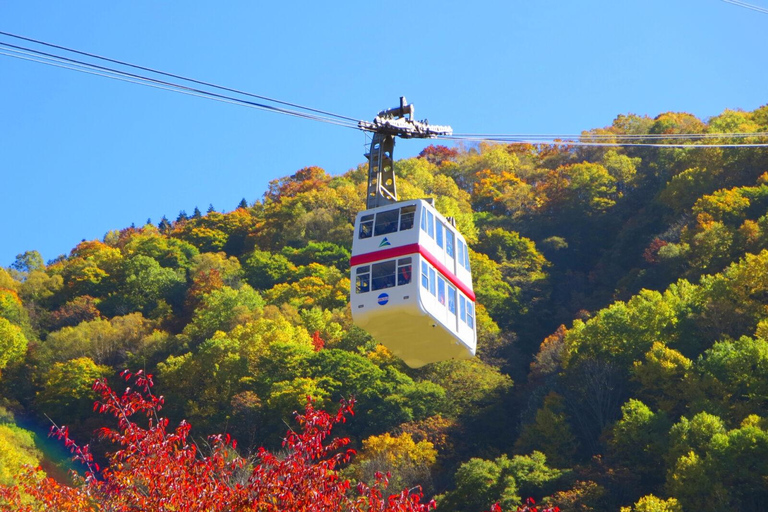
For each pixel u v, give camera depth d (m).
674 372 98.69
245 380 115.44
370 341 130.25
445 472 96.56
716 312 109.50
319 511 22.41
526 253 169.00
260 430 107.12
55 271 178.25
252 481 22.47
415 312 34.00
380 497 23.75
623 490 84.44
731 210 145.50
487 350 130.50
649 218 167.75
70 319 155.75
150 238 187.50
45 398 120.56
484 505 81.69
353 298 34.62
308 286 155.00
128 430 23.69
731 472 78.44
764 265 111.12
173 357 123.50
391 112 37.22
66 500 23.84
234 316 138.88
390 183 36.69
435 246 35.72
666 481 83.56
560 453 97.94
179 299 163.50
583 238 176.50
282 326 128.88
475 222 191.12
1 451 88.00
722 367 96.12
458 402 113.38
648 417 91.06
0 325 135.62
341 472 92.62
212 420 109.69
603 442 96.75
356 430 108.31
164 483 22.73
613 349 111.25
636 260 158.38
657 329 110.44
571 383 109.12
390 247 34.72
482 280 151.38
